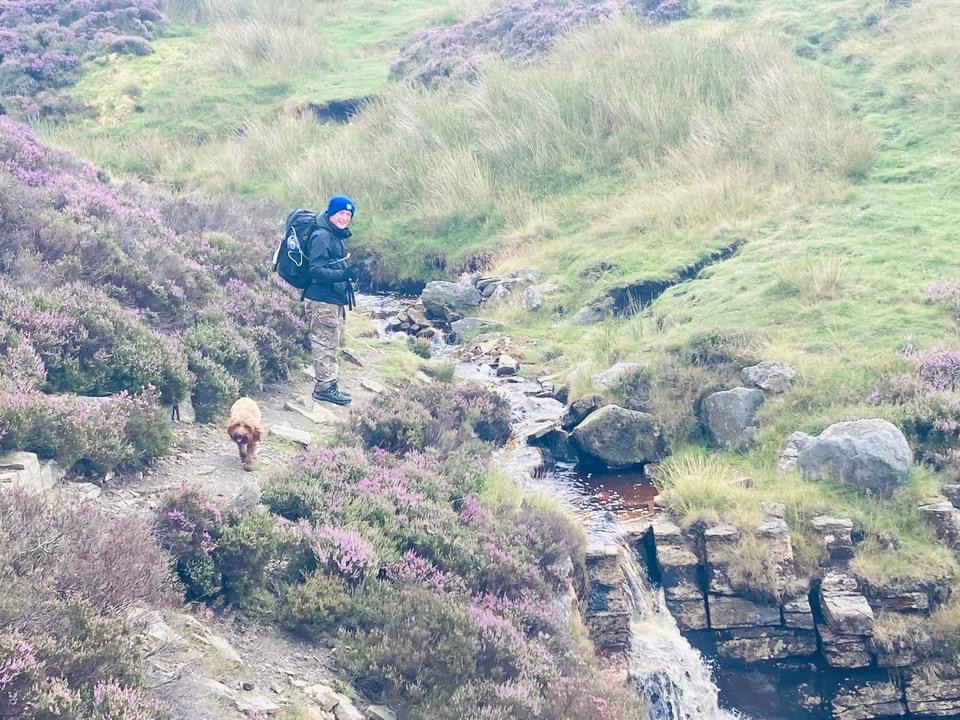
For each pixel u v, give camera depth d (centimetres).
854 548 1063
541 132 2216
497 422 1292
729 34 2398
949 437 1165
